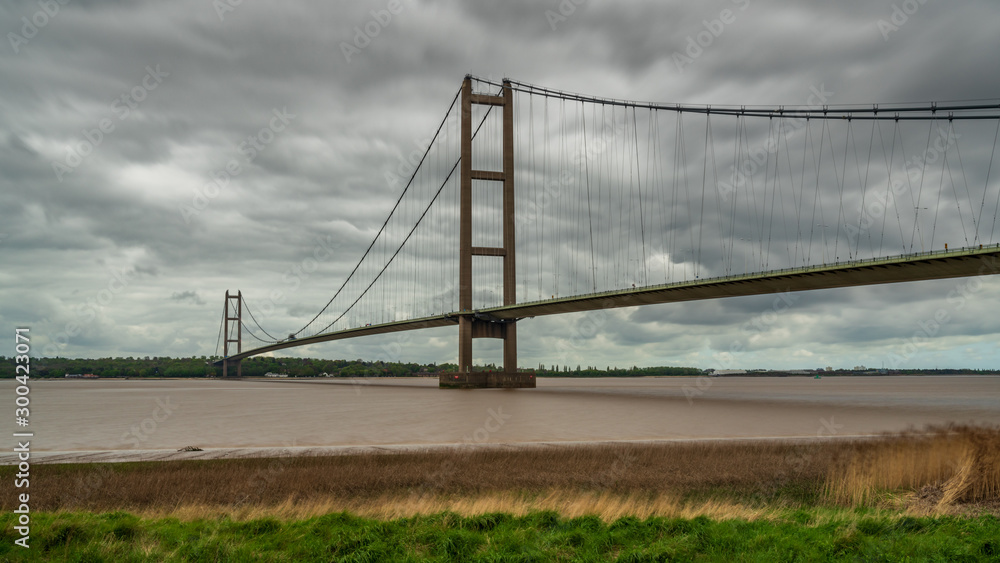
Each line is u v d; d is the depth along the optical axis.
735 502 21.33
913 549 12.75
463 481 24.45
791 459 28.42
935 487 21.02
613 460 28.72
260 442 41.50
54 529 14.01
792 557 12.54
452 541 13.31
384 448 34.19
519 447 33.69
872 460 25.67
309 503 20.47
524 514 16.84
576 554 12.95
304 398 112.88
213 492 22.56
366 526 14.50
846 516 16.44
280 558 12.83
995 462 21.44
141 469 26.84
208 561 12.79
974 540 13.19
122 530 14.32
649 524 14.66
